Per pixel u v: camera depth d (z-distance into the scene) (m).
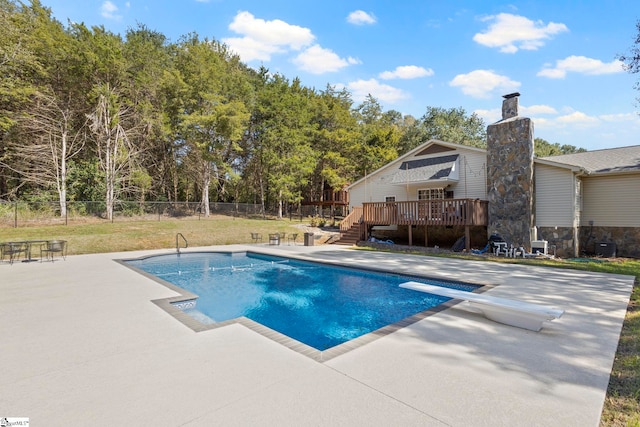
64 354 3.58
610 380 3.02
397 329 4.41
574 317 4.91
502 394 2.75
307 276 10.19
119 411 2.48
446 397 2.69
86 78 21.33
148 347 3.78
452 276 8.28
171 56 28.41
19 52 18.03
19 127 19.98
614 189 12.73
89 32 20.66
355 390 2.80
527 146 12.64
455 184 16.05
